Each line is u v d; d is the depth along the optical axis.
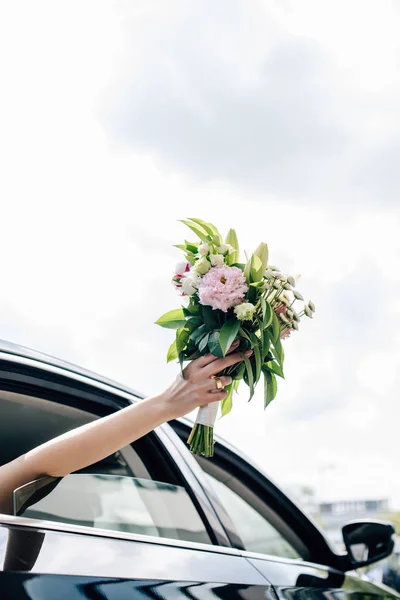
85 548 1.29
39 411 1.79
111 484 1.76
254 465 2.49
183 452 2.02
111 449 1.55
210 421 1.78
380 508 50.03
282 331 1.83
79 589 1.16
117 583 1.26
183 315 1.79
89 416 1.86
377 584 2.56
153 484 1.86
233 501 2.34
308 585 1.99
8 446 1.80
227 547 1.87
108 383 1.95
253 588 1.69
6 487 1.47
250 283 1.78
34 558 1.16
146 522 1.75
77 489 1.67
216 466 2.35
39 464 1.50
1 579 1.06
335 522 50.00
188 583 1.46
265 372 1.81
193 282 1.76
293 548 2.42
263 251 1.79
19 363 1.73
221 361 1.63
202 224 1.90
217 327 1.72
